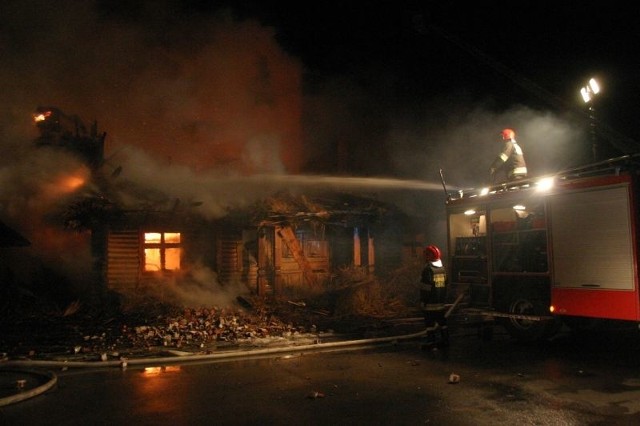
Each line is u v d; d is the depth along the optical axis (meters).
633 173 7.53
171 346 9.06
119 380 6.84
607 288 7.71
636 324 8.73
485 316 10.13
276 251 13.91
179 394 6.07
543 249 9.01
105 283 12.73
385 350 8.88
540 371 6.99
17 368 7.37
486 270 10.19
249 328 10.66
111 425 4.96
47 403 5.76
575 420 4.89
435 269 9.00
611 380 6.41
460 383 6.40
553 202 8.59
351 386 6.35
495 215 10.16
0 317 11.14
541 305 8.91
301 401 5.70
